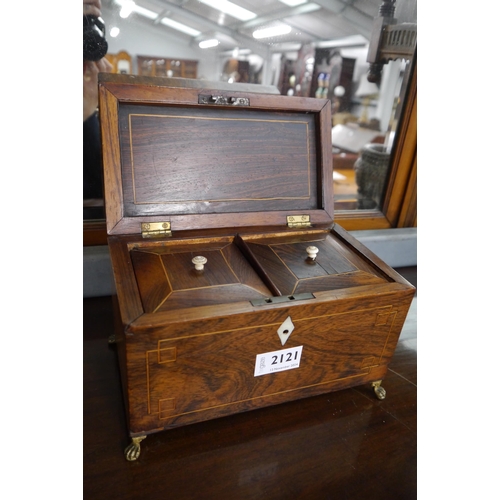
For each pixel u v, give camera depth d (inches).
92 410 45.6
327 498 38.5
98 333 58.3
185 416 40.3
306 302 39.1
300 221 53.4
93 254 63.8
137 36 62.2
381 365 49.4
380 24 75.8
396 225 92.9
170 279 39.6
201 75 68.9
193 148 48.6
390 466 42.5
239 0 65.0
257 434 44.9
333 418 48.4
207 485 38.4
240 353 39.0
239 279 41.7
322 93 79.9
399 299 44.5
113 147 44.1
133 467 39.5
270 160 52.7
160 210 47.0
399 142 84.1
